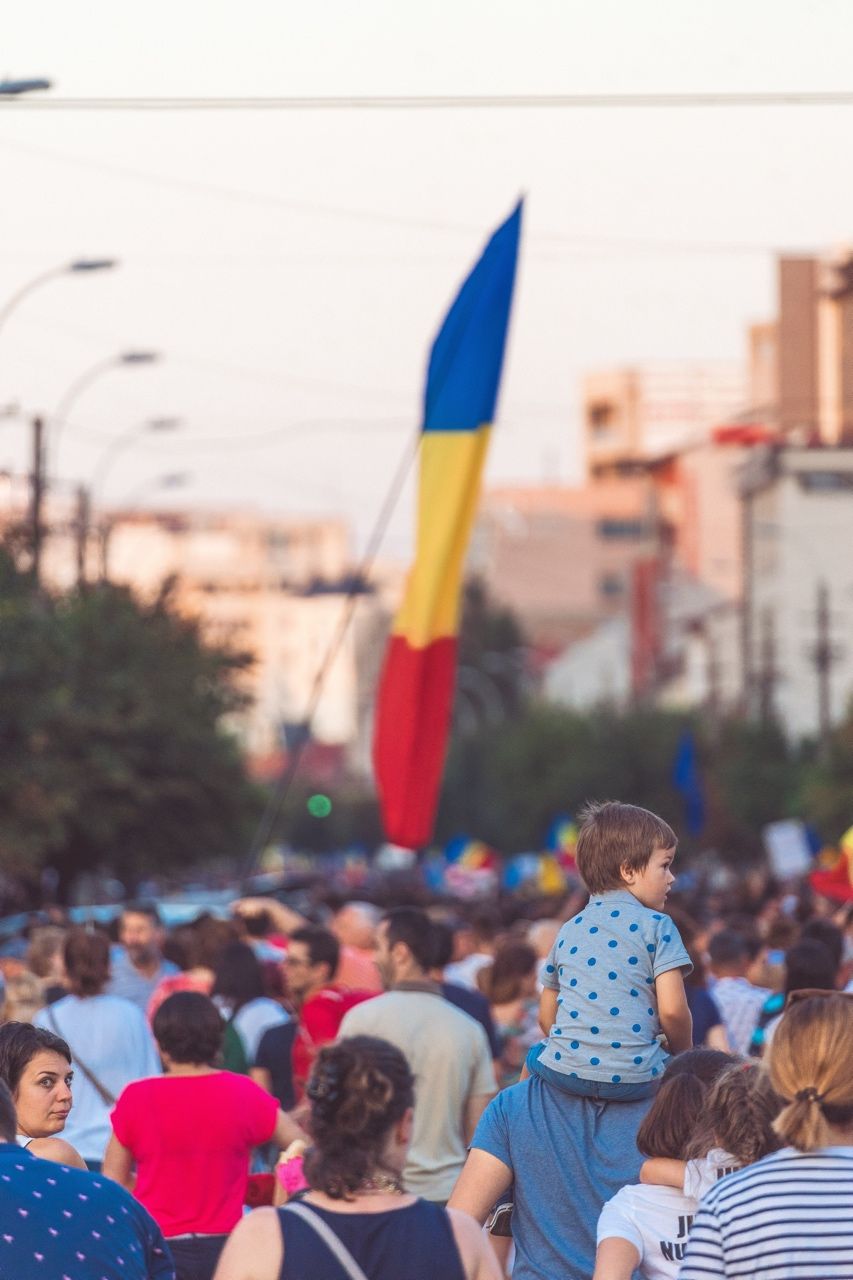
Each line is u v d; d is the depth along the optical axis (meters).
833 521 172.75
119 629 68.88
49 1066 13.55
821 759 120.62
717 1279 9.33
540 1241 12.55
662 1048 12.92
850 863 33.06
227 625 77.69
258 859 38.88
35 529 62.19
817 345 174.00
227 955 21.30
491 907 33.72
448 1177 16.06
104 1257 10.23
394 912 16.62
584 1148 12.55
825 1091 9.34
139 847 71.94
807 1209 9.27
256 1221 9.23
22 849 58.38
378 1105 9.18
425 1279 9.15
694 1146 11.30
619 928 12.68
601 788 164.38
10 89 32.56
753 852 136.50
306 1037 19.42
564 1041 12.66
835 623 172.12
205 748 72.88
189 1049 14.84
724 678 193.12
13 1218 10.17
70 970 18.27
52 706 59.41
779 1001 19.31
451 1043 16.16
